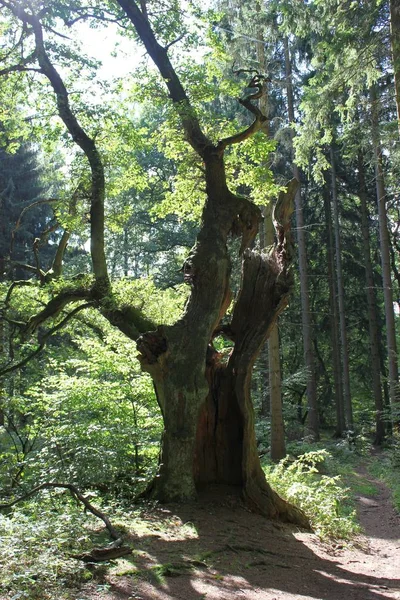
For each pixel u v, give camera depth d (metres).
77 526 6.62
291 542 8.34
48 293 12.74
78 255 29.84
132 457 10.76
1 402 12.85
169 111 10.48
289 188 10.19
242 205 10.09
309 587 6.30
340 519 10.38
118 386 11.02
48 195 29.80
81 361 11.47
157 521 7.81
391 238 31.05
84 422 10.73
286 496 10.92
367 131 16.06
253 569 6.63
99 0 11.77
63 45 11.48
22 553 5.38
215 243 9.70
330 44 13.06
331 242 29.27
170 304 11.48
